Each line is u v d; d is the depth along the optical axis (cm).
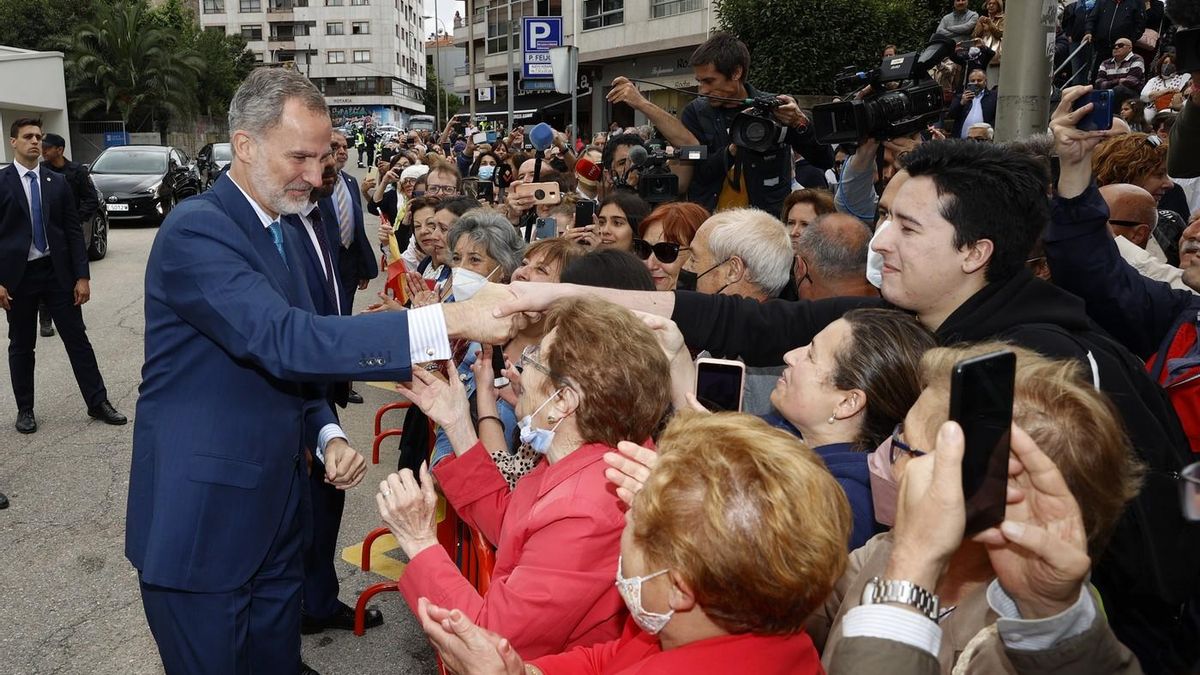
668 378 175
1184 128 264
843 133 318
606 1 2202
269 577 217
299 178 206
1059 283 200
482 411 230
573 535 156
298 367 186
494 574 174
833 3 1188
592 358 167
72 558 377
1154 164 310
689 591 112
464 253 343
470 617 158
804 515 109
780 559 107
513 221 545
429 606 136
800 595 109
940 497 101
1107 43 759
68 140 2362
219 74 3750
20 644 313
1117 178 315
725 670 112
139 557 202
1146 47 748
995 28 736
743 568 107
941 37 312
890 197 214
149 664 303
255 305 188
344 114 8369
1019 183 169
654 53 2103
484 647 132
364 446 526
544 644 156
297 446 214
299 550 228
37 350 721
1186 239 230
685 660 114
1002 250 171
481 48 4597
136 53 3164
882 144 324
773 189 405
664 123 441
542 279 296
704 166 436
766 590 108
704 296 214
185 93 3306
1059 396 118
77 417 561
